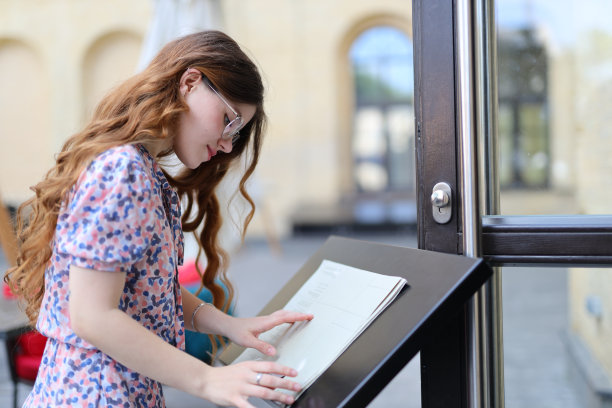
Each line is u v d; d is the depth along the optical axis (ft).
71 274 3.00
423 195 3.92
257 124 3.98
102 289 2.97
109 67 34.35
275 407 3.12
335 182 35.55
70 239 2.97
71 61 34.09
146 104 3.22
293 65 35.06
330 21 34.71
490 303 3.91
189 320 4.01
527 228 3.77
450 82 3.82
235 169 4.41
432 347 3.91
